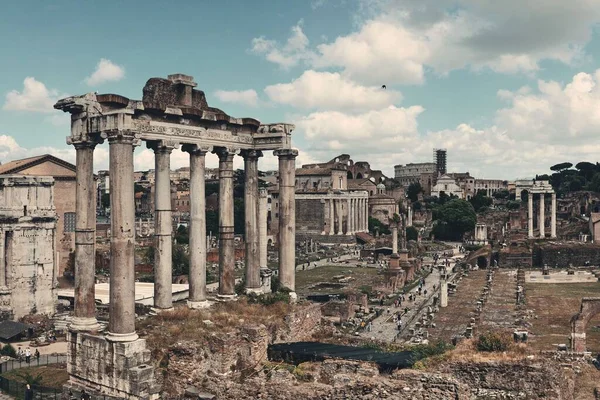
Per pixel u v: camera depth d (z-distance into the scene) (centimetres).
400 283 12825
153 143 4259
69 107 3822
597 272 14688
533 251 16712
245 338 3844
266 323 4231
